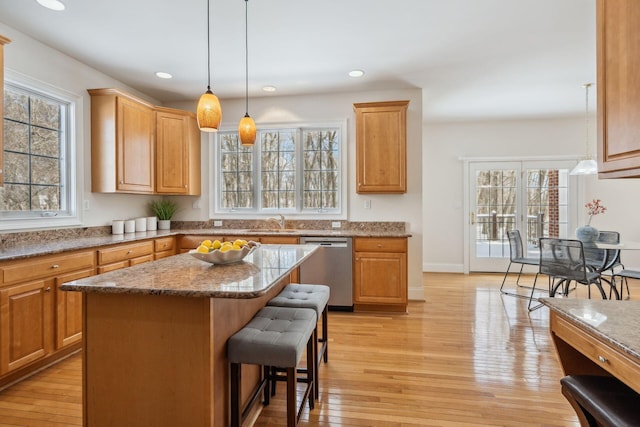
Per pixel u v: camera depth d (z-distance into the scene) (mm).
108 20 2656
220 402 1557
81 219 3406
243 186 4613
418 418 1907
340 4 2473
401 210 4223
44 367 2502
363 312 3773
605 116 1204
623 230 5391
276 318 1886
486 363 2551
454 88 4199
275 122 4457
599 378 1286
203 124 2148
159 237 3691
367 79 3900
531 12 2578
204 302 1443
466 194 5844
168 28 2785
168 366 1472
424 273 5805
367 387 2227
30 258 2314
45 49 3039
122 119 3551
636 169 1075
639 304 1369
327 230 4258
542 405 2023
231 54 3266
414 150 4195
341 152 4340
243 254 1928
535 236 5684
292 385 1583
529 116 5465
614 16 1150
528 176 5688
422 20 2689
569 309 1309
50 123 3176
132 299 1493
